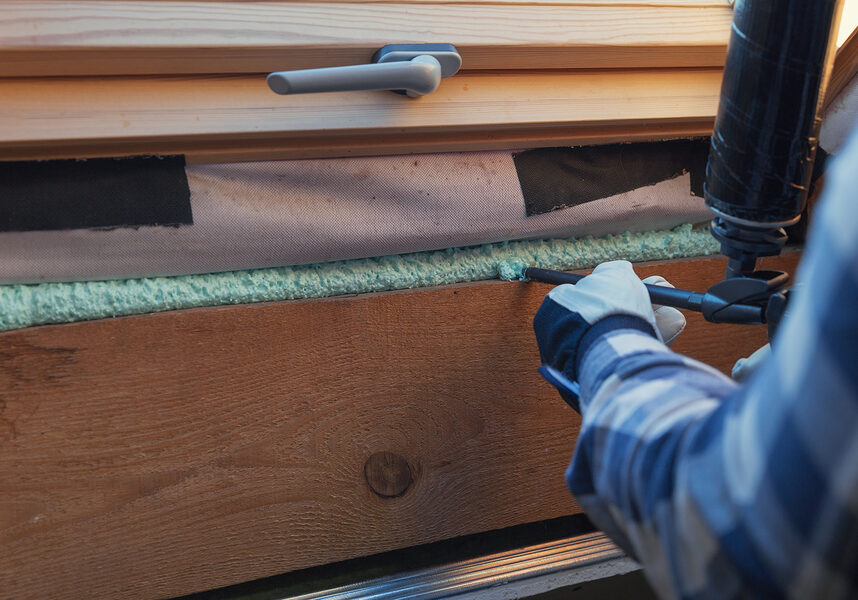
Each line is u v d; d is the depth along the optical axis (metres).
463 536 1.05
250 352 0.83
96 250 0.76
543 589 1.04
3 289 0.75
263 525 0.88
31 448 0.77
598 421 0.49
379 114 0.77
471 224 0.89
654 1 0.84
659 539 0.41
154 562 0.84
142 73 0.71
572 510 1.04
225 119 0.73
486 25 0.77
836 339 0.30
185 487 0.84
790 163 0.62
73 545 0.81
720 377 0.51
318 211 0.83
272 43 0.70
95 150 0.72
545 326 0.71
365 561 1.00
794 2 0.57
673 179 0.99
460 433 0.95
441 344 0.91
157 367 0.80
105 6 0.65
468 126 0.81
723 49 0.87
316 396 0.87
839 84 0.92
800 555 0.32
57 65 0.67
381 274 0.88
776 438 0.33
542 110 0.84
